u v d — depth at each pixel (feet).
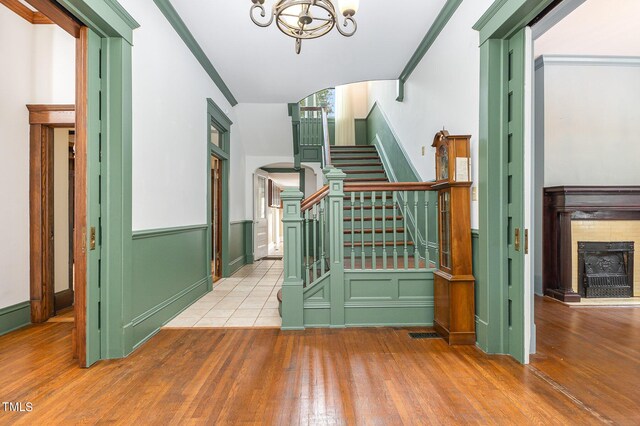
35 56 10.87
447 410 5.85
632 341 9.11
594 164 14.07
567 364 7.66
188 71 12.20
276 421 5.55
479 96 8.54
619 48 13.15
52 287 11.26
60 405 6.00
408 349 8.43
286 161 22.94
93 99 7.73
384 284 10.14
